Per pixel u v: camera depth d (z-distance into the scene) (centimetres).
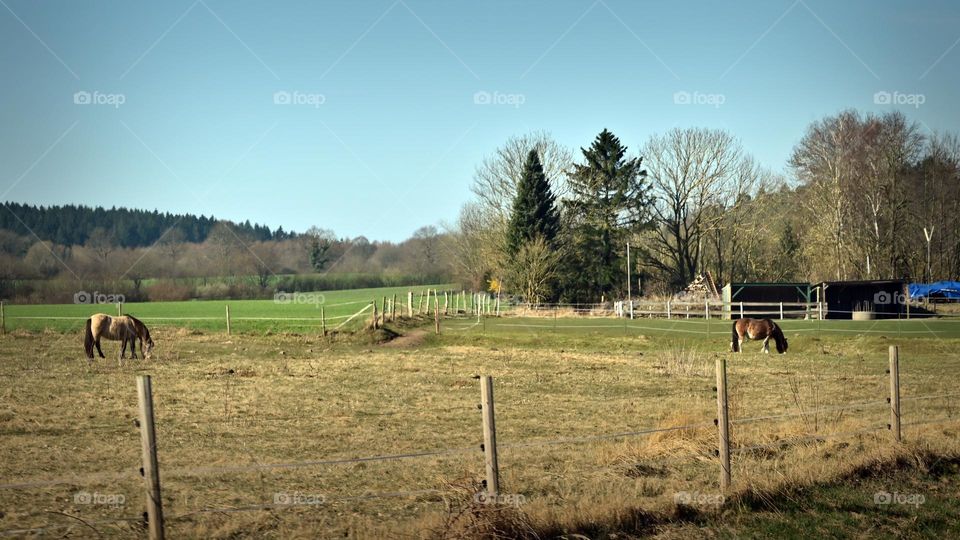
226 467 1086
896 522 1009
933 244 6644
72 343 3322
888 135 6159
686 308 5822
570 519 932
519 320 4975
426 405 1898
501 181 6894
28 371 2327
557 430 1578
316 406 1828
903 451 1270
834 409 1652
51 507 958
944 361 3088
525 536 874
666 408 1862
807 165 6372
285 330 4016
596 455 1313
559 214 6919
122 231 8881
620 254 7169
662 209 7375
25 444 1318
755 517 1012
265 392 2041
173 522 911
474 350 3494
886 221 6312
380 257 10544
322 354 3228
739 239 7381
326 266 10206
